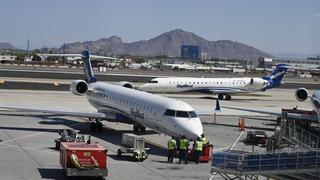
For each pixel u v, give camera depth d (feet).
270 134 160.35
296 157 85.30
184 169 101.65
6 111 189.47
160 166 103.65
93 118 144.46
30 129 148.97
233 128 174.40
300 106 273.75
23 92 270.05
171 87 277.85
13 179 87.30
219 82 287.07
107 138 138.10
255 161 83.25
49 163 102.06
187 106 117.08
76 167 87.04
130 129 156.04
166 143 132.67
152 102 125.59
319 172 82.84
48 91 283.38
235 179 91.04
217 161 84.17
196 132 110.22
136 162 106.83
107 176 92.43
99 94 157.48
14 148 117.50
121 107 140.67
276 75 304.09
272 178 88.84
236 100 294.05
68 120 172.65
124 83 186.60
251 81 290.97
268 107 256.73
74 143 94.53
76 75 404.57
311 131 151.33
